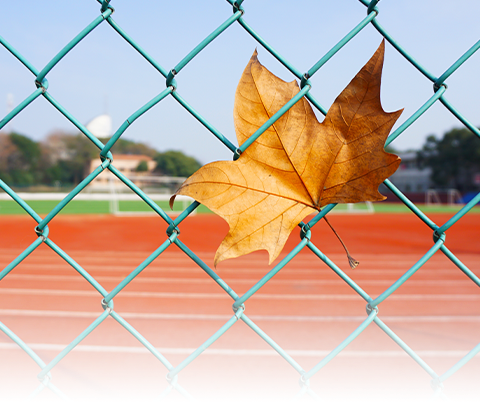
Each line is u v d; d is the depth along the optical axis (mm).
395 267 8031
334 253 9781
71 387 2900
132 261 8398
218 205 736
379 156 724
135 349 3684
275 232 752
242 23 776
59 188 42344
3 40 773
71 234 13102
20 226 15070
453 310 4980
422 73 813
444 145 45812
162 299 5410
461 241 12039
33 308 4934
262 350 3689
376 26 790
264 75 735
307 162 744
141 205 31031
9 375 3096
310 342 3916
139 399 2682
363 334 4129
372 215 22891
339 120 735
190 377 3115
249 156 743
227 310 4949
